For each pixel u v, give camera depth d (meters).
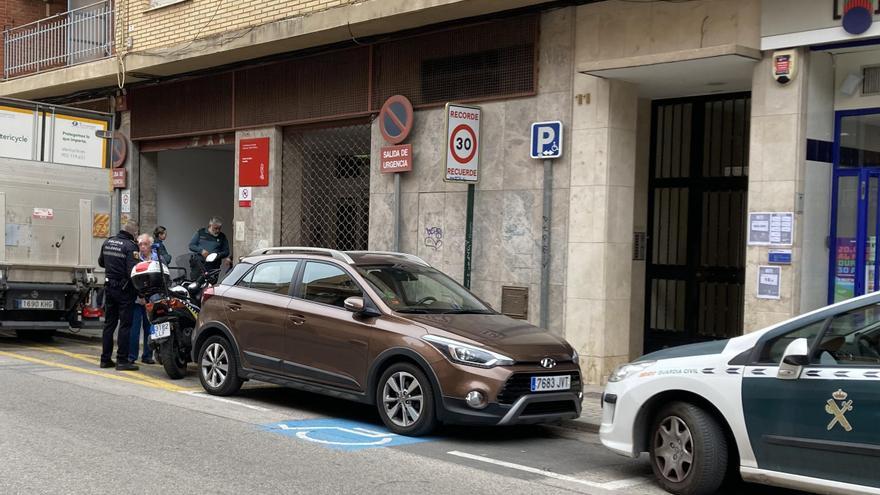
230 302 9.28
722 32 9.57
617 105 10.68
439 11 11.55
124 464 6.32
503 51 11.62
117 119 18.28
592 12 10.72
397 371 7.71
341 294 8.39
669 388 6.11
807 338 5.63
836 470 5.32
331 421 8.33
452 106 11.33
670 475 6.12
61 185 13.36
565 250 10.97
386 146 13.07
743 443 5.71
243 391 9.91
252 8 14.13
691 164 11.80
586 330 10.72
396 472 6.41
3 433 7.18
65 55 18.55
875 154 9.20
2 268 12.73
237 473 6.18
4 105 12.84
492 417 7.22
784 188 9.12
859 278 9.34
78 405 8.59
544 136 11.06
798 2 8.99
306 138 14.78
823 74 9.36
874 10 8.46
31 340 14.44
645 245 12.05
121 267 11.20
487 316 8.38
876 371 5.24
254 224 15.18
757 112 9.38
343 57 13.70
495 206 11.70
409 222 12.77
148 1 16.14
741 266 11.32
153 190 18.27
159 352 10.86
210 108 16.05
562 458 7.19
